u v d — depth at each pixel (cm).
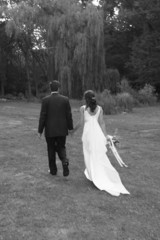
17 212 500
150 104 3231
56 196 573
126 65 4334
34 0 3459
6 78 4747
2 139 1205
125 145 1101
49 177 692
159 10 4141
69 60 3241
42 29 3547
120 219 481
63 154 662
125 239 420
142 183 667
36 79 4484
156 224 467
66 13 3244
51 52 3347
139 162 854
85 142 639
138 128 1553
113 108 2389
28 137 1252
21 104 3325
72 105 2911
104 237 425
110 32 4784
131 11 4428
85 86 3228
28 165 801
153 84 4209
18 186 629
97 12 3222
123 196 580
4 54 4475
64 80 3212
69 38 3206
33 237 421
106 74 3344
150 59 4084
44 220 472
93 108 632
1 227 449
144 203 548
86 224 462
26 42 4138
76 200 554
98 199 560
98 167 621
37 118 1980
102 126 643
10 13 3581
